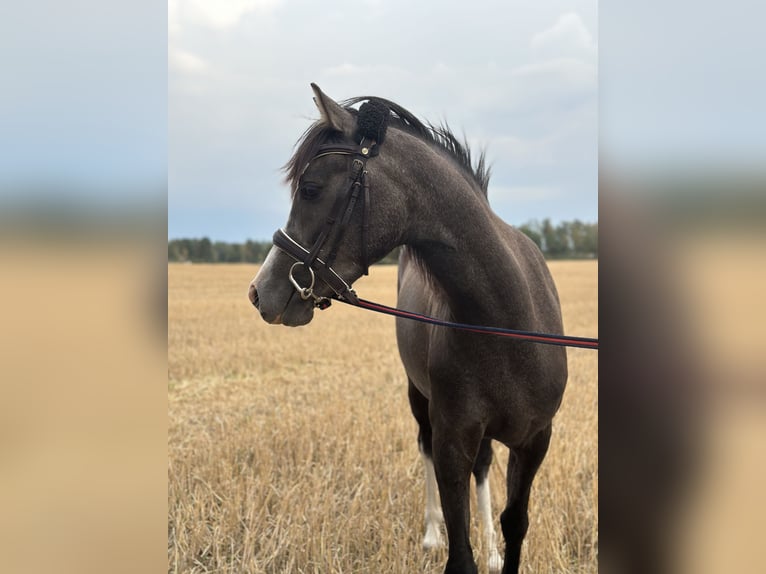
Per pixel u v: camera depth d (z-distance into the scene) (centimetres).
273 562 357
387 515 408
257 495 434
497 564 349
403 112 256
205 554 375
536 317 267
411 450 536
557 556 343
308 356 1173
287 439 551
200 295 2867
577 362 1009
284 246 232
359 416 639
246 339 1388
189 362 1112
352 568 354
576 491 426
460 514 262
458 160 265
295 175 235
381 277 3756
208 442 567
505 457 517
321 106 225
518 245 286
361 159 229
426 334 308
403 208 236
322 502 427
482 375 254
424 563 366
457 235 242
